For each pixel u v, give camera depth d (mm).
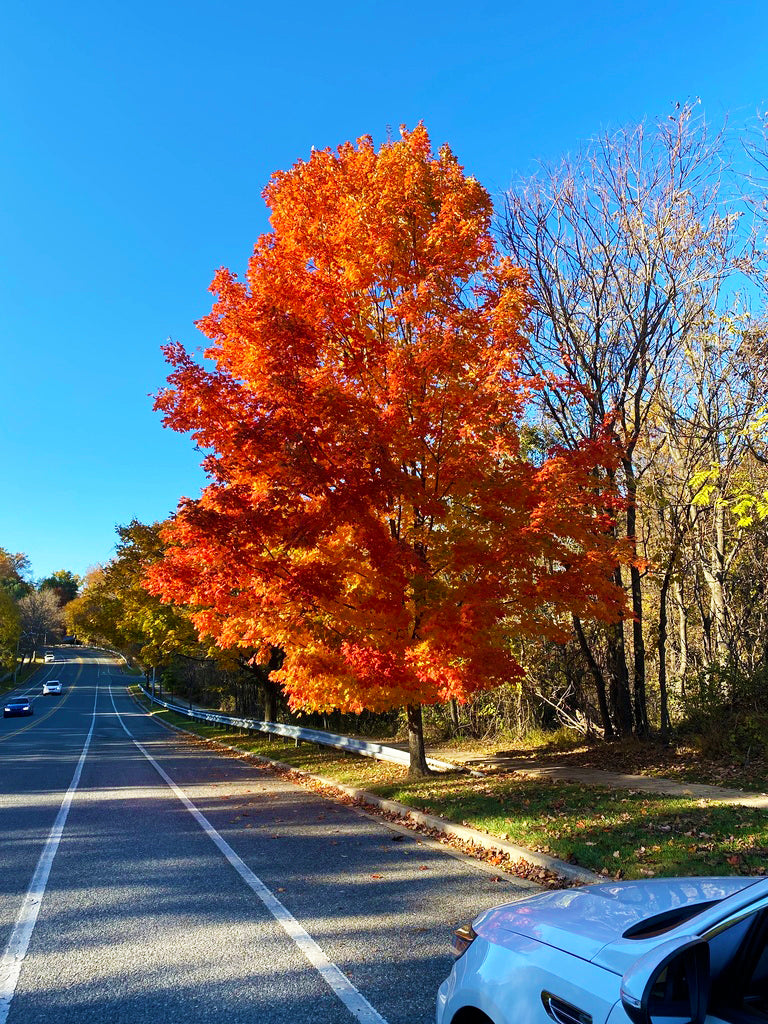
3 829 10211
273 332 11570
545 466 11602
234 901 6551
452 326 11875
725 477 13578
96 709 62781
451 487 12227
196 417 11844
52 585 189125
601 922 2643
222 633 13477
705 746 13000
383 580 11898
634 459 18312
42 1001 4500
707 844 7289
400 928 5750
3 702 71000
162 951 5312
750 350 13195
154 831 9906
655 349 15141
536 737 18562
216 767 18703
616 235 15508
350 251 12297
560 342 15789
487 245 13031
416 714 14047
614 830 8195
